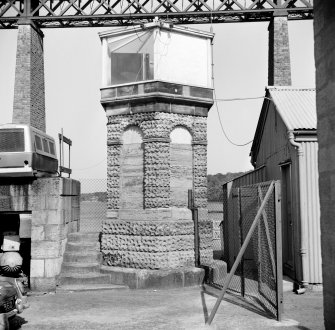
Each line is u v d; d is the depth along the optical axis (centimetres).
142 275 1076
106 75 1245
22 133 1030
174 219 1161
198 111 1220
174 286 1086
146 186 1158
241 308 838
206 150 1225
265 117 1483
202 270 1130
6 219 1115
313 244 1006
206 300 927
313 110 1192
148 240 1121
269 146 1423
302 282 997
